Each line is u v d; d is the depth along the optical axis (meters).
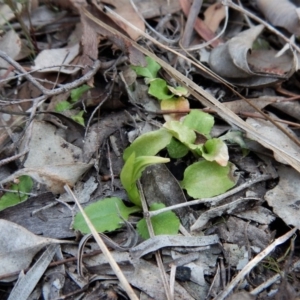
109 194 0.14
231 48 0.17
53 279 0.13
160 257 0.13
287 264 0.13
